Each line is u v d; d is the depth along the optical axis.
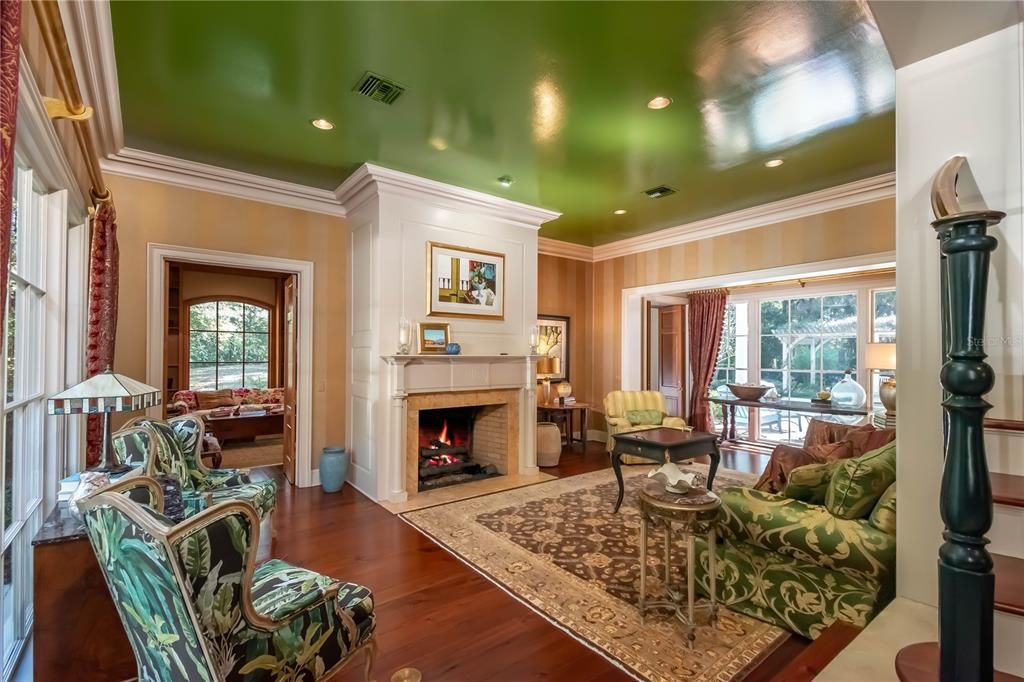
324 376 4.98
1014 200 1.79
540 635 2.34
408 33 2.46
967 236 1.30
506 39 2.51
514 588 2.79
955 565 1.29
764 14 2.32
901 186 2.04
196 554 1.28
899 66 2.05
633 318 6.89
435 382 4.66
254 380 8.60
